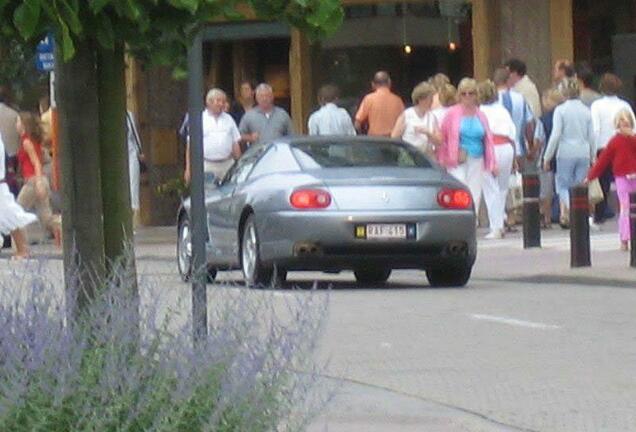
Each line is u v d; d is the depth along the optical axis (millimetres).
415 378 16500
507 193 34375
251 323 9914
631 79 39938
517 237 33844
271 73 42125
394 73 41062
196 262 13531
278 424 9664
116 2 9281
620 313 21562
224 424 9086
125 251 9859
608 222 37219
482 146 32688
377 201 24781
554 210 36938
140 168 38281
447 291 24922
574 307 22312
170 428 8836
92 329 9273
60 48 9227
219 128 33031
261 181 25609
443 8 40562
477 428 13859
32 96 39719
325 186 24828
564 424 14109
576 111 34875
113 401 8852
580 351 18234
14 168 37969
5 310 9391
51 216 35250
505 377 16562
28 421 8688
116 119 10180
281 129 33688
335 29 10078
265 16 10008
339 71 41344
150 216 43281
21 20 9055
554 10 39969
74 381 8836
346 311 22078
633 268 26391
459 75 40688
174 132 43562
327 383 14883
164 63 9930
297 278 28328
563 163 35000
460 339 19266
